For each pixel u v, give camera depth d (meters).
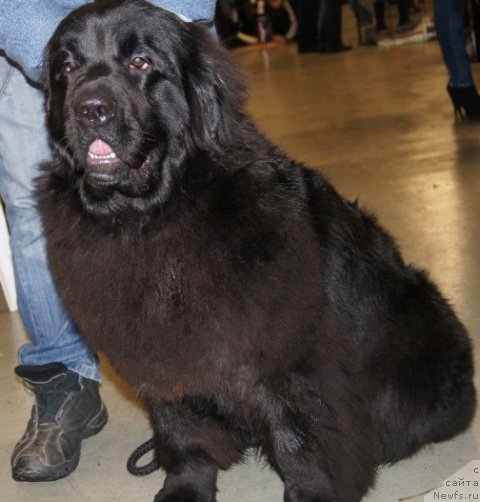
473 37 10.16
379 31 14.02
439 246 4.88
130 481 3.18
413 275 3.19
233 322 2.49
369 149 7.22
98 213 2.62
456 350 3.13
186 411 2.82
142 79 2.57
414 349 3.04
